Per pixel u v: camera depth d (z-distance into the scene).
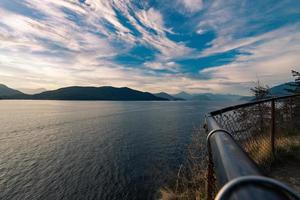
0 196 26.62
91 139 53.69
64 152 43.19
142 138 52.66
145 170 32.12
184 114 103.88
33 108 155.12
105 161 37.78
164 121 80.44
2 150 44.06
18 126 72.88
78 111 130.88
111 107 172.38
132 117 97.25
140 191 26.00
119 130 64.81
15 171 33.84
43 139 53.97
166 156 36.91
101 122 81.94
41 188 28.70
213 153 1.03
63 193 27.39
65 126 73.19
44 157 40.22
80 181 30.59
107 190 27.80
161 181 27.36
